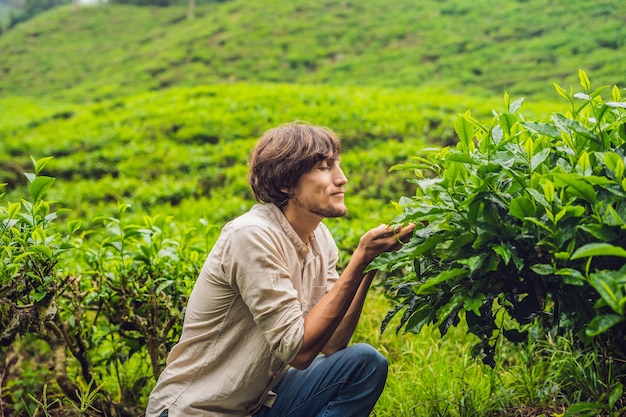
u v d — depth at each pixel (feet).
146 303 9.39
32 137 44.78
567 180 5.57
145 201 30.63
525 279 6.26
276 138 6.95
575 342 8.46
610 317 5.08
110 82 86.38
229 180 31.81
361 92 48.88
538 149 6.57
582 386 8.57
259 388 6.92
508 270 6.15
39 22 125.80
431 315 6.44
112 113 50.47
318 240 7.62
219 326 6.85
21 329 8.16
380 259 6.26
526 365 9.62
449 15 85.87
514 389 9.13
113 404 9.70
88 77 95.04
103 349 11.48
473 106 39.55
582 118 6.85
